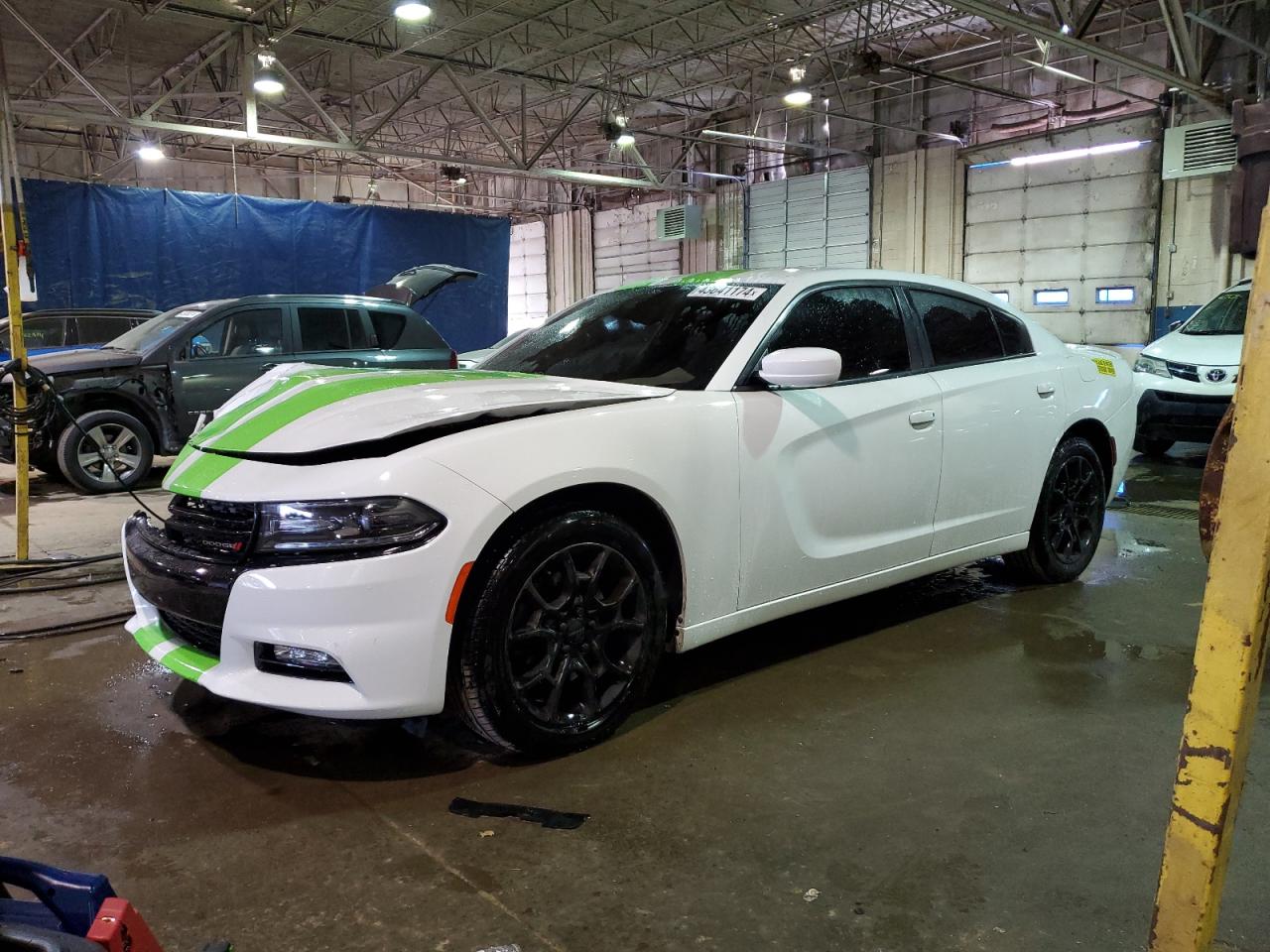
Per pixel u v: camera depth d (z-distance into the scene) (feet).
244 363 26.35
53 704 10.27
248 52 46.62
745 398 10.09
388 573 7.71
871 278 12.07
